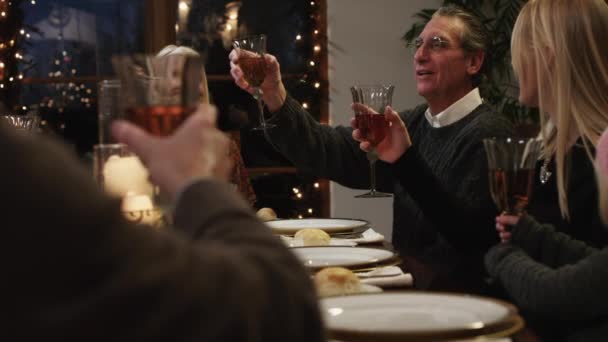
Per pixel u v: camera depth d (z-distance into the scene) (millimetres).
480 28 3223
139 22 6059
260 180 6074
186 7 6062
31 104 5992
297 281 836
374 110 2602
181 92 985
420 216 3088
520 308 1805
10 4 5902
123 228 724
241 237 850
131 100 986
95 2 6031
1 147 694
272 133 3338
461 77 3215
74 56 6023
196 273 746
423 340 1249
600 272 1599
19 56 5938
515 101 5777
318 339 849
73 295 699
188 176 904
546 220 2143
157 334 712
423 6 6035
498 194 1781
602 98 2080
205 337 731
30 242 685
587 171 2062
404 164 2598
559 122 2084
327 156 3439
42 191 691
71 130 6031
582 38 2086
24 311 688
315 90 6051
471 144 2965
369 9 6039
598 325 1674
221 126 6074
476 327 1267
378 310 1430
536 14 2182
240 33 6086
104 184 1794
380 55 6055
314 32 6055
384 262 2072
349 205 6039
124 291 703
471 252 2645
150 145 916
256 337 768
